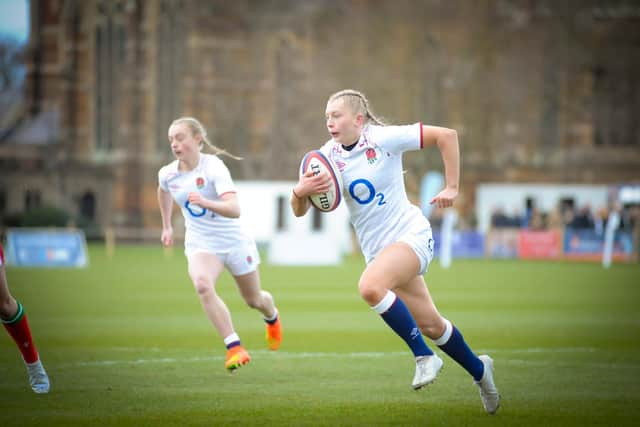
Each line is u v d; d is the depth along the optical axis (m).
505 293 80.19
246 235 37.47
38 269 113.75
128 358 41.16
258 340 48.19
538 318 59.47
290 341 47.53
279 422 27.86
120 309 64.50
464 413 29.36
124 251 183.88
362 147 28.92
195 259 36.09
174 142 35.78
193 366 38.81
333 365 39.28
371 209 29.38
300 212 29.98
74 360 40.44
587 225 152.50
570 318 59.53
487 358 29.39
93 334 50.12
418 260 28.77
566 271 115.88
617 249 148.62
